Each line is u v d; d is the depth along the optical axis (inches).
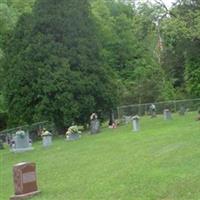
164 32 1859.0
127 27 3036.4
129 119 1908.2
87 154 1064.8
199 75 2389.3
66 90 1771.7
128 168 811.4
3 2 2486.5
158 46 3083.2
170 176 694.5
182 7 1903.3
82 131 1772.9
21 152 1339.8
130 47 3002.0
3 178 926.4
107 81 1883.6
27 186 692.1
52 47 1807.3
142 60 2994.6
